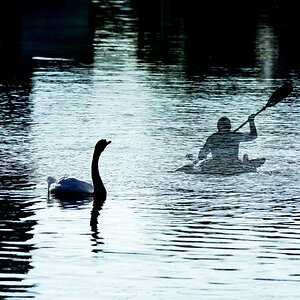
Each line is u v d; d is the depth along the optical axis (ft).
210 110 97.86
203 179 71.97
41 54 132.77
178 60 131.44
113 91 107.45
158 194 67.41
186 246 56.44
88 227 59.62
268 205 65.10
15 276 51.11
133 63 128.06
